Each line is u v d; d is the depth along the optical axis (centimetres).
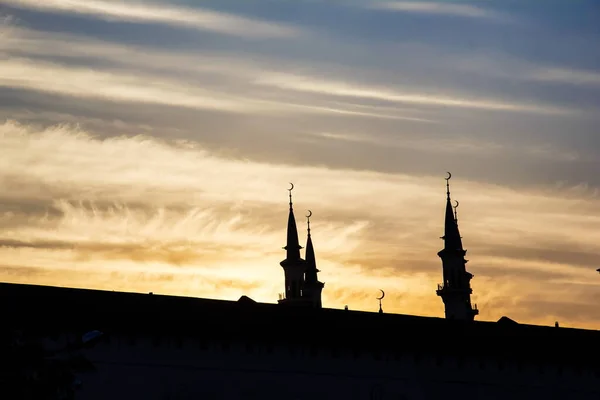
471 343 15575
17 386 9919
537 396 15725
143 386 13500
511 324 16288
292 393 14388
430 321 15750
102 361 13312
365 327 15125
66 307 13462
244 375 14138
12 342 10075
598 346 16325
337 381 14662
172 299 14225
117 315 13612
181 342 13825
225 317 14300
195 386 13812
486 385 15475
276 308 14825
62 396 10281
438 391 15212
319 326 14825
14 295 13388
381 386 14900
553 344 16050
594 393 16050
